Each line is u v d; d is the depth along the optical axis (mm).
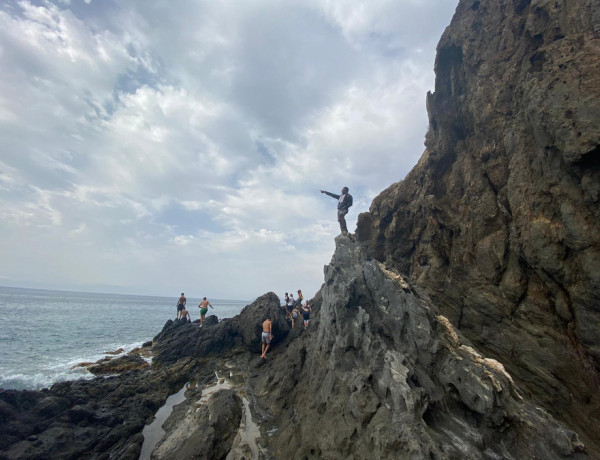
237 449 9453
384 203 22891
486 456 6340
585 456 6250
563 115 9156
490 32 15102
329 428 8133
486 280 12609
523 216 11008
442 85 18156
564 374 9367
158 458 9180
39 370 16359
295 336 20109
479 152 15141
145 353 20172
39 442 9000
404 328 9656
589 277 8719
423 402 7090
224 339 20469
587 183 8820
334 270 13469
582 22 10367
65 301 93938
